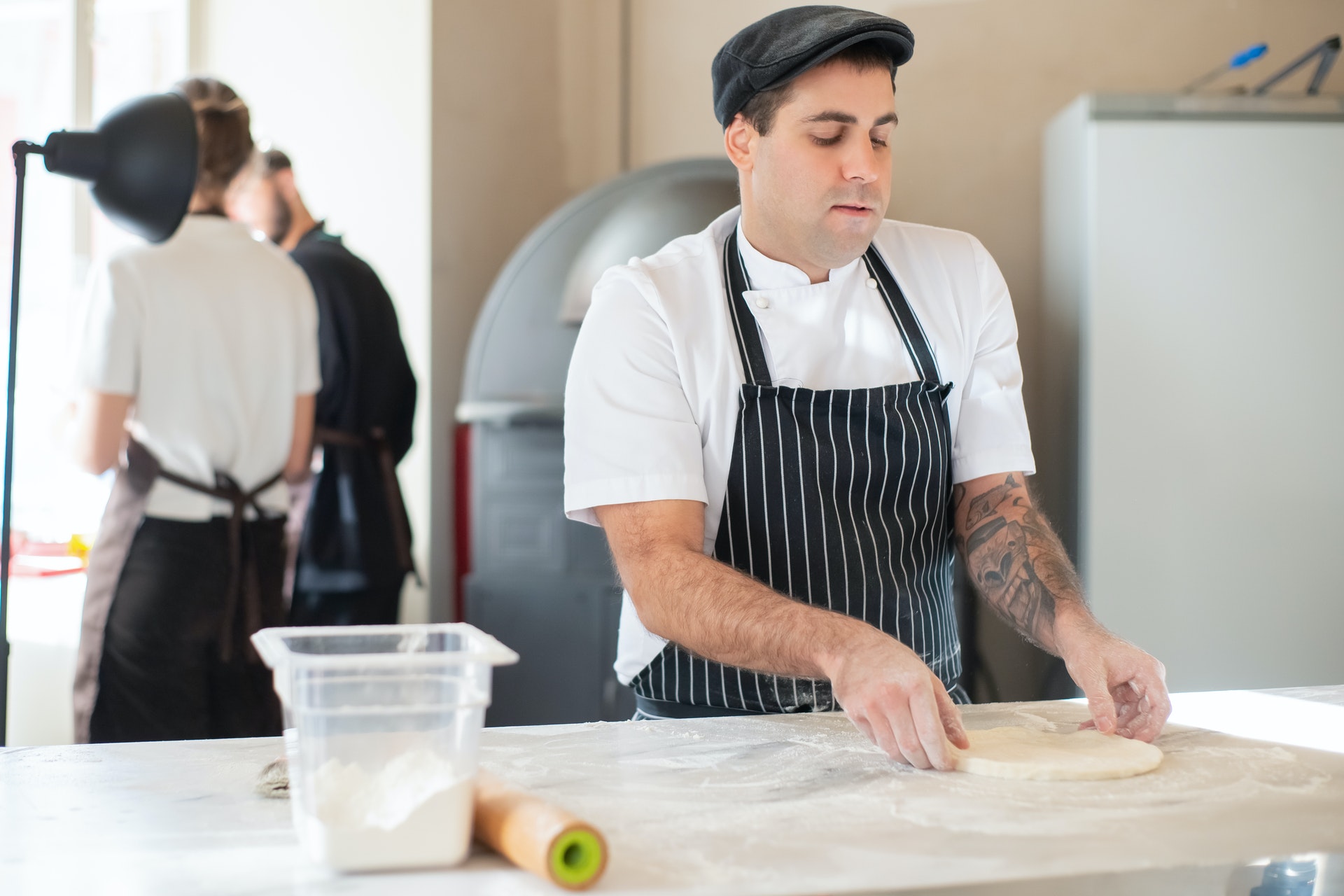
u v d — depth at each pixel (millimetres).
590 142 3500
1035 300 3180
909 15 3207
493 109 3219
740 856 845
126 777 1071
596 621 2818
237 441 2381
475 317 3201
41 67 3043
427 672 838
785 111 1360
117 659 2266
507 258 3312
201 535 2324
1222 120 2629
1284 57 3078
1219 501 2658
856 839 880
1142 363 2658
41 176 3045
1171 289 2648
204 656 2322
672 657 1429
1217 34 3102
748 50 1385
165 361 2293
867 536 1422
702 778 1053
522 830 804
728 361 1429
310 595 2750
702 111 3398
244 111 2412
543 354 2814
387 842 815
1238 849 858
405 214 3020
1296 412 2645
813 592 1415
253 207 2814
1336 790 1014
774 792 1011
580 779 1049
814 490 1412
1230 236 2639
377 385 2777
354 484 2734
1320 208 2623
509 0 3271
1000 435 1524
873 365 1482
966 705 1412
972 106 3186
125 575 2275
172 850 870
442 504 3090
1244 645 2658
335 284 2717
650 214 2771
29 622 2887
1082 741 1160
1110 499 2666
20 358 2975
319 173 3092
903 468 1438
